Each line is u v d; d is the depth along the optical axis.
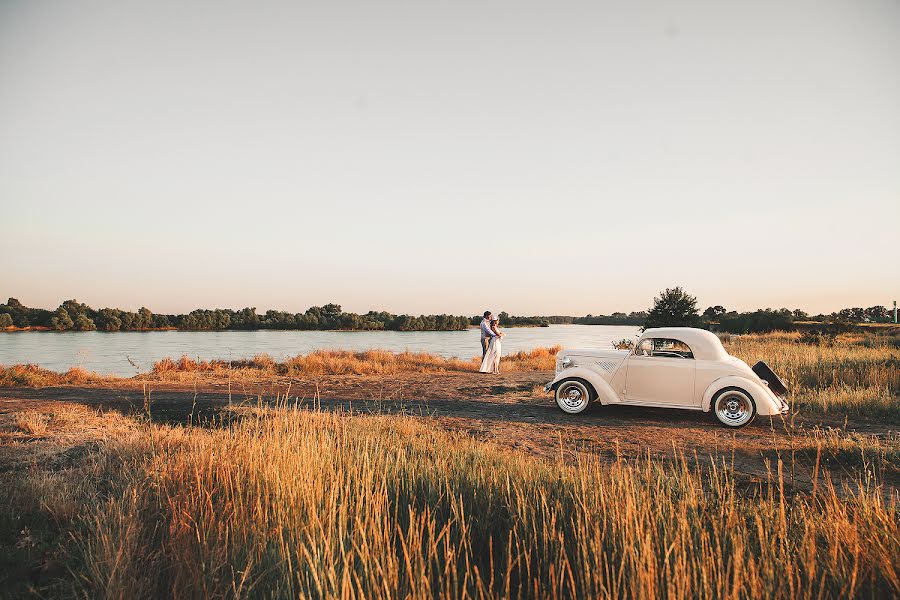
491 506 4.22
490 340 20.75
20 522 4.14
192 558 3.21
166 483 4.61
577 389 10.77
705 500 4.14
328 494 4.04
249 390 14.42
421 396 13.63
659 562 3.12
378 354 24.20
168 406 10.90
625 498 3.84
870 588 2.92
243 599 2.99
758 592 2.71
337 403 12.25
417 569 2.96
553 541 3.45
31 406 10.55
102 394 13.13
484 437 8.34
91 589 3.17
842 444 7.33
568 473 4.84
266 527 3.68
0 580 3.27
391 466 5.12
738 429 9.29
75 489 4.81
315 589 2.92
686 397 9.88
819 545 3.54
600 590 2.90
